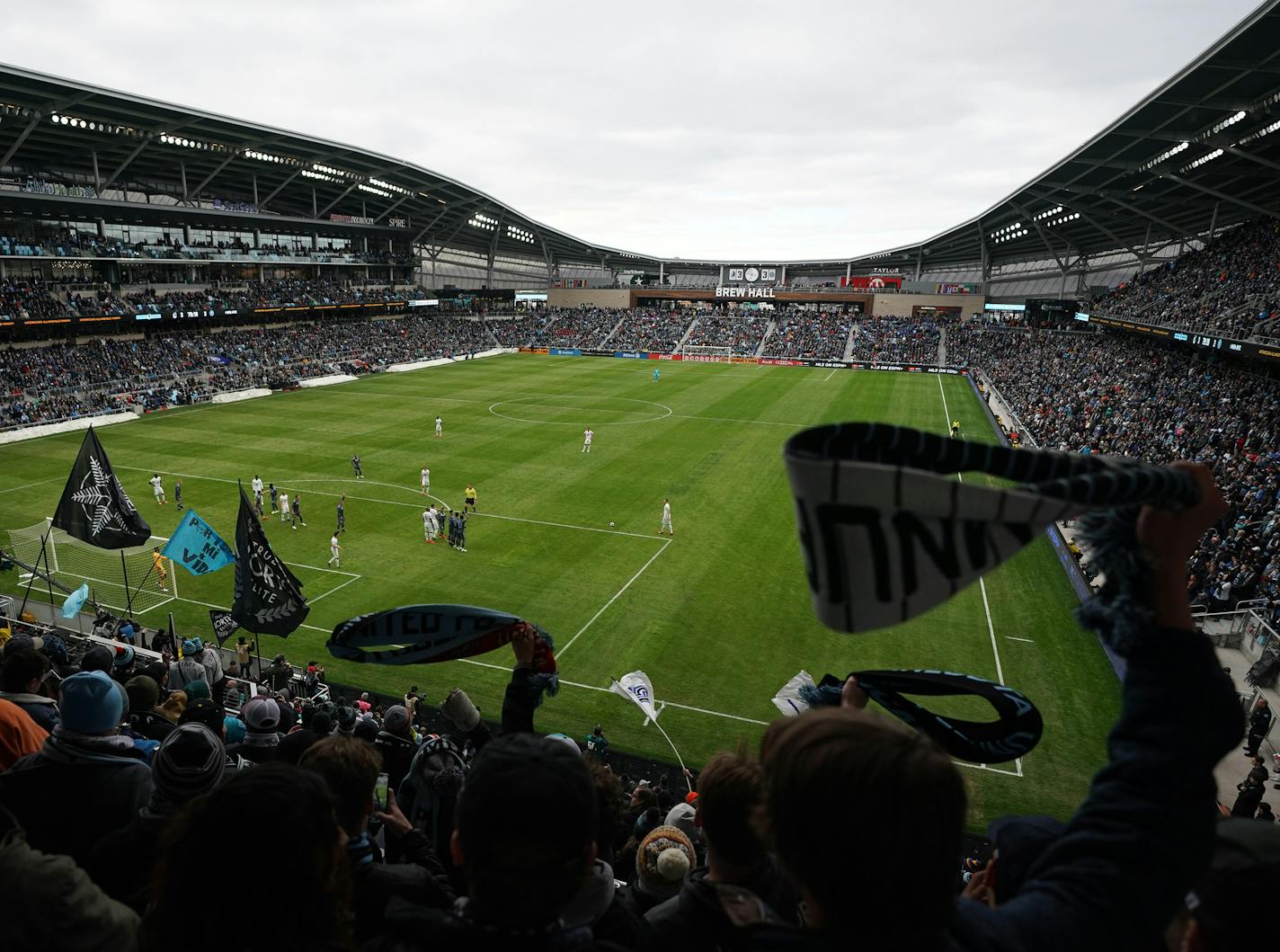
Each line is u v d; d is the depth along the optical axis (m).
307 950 1.61
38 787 3.89
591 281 139.50
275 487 41.44
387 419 60.72
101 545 23.69
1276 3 35.38
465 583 29.53
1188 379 58.16
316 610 27.20
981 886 1.70
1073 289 111.12
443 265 129.25
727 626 26.33
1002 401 68.81
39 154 69.62
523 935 1.62
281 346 86.06
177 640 22.80
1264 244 64.31
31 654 6.97
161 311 77.50
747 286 128.50
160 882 1.63
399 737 7.82
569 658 24.11
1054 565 31.42
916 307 116.88
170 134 67.81
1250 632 22.39
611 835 4.98
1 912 1.73
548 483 43.25
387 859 5.09
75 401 59.69
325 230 98.94
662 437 55.53
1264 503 29.77
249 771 1.81
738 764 2.72
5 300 65.44
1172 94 48.22
